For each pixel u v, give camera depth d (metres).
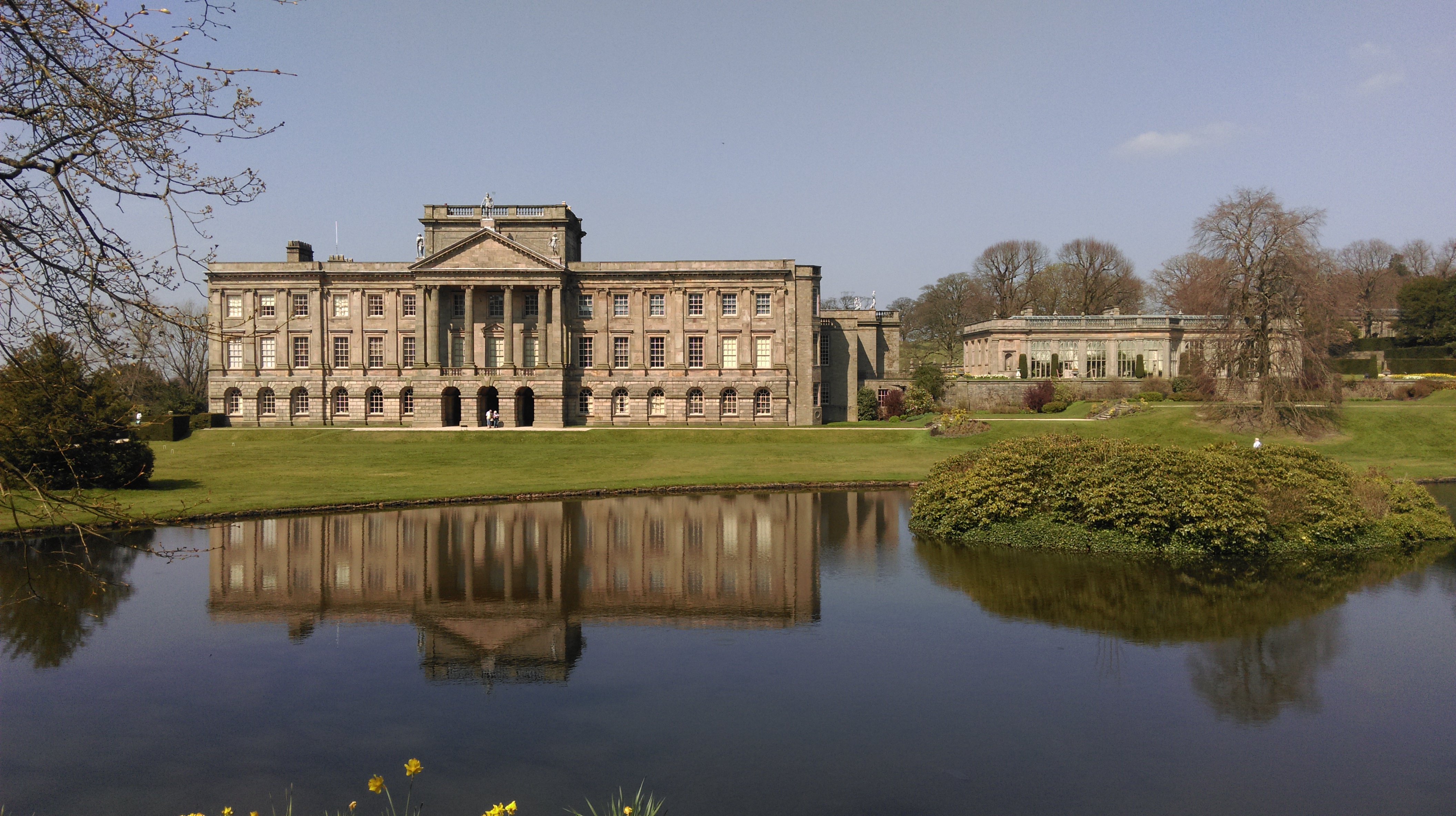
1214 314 59.31
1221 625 19.05
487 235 71.00
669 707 14.70
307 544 28.03
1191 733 13.72
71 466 10.12
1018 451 29.98
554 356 72.00
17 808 11.39
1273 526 26.53
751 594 21.92
